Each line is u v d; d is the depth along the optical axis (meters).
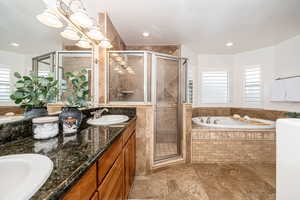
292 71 2.65
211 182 1.72
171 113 2.45
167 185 1.67
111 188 0.88
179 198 1.46
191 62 3.34
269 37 2.62
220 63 3.62
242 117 3.32
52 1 1.13
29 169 0.51
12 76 0.84
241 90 3.49
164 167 2.07
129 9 1.80
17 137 0.83
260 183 1.70
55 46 1.22
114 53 2.08
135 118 1.73
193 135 2.24
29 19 0.95
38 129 0.85
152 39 2.77
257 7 1.75
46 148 0.71
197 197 1.47
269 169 2.01
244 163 2.18
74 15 1.24
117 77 2.15
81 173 0.49
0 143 0.75
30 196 0.35
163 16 1.97
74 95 1.29
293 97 2.56
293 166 0.82
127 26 2.25
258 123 2.58
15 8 0.85
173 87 2.43
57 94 1.20
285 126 0.86
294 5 1.70
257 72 3.25
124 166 1.24
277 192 0.92
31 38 0.97
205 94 3.64
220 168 2.06
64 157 0.60
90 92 1.79
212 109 3.58
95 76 1.89
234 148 2.20
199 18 2.02
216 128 2.30
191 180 1.77
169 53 3.07
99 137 0.90
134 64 2.15
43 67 1.08
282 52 2.83
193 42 2.90
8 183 0.54
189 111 2.24
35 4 0.98
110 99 2.07
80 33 1.53
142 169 1.91
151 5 1.72
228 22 2.12
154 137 2.14
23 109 0.90
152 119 1.97
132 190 1.58
